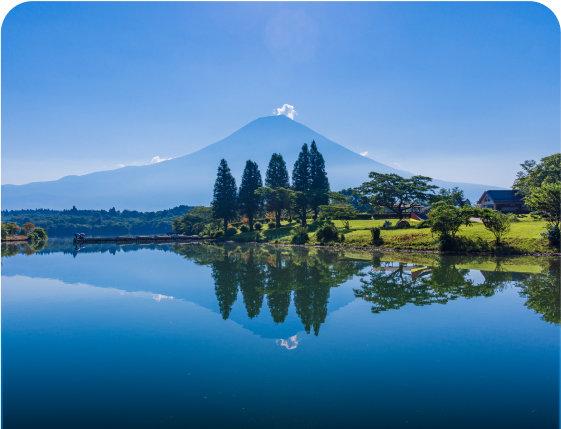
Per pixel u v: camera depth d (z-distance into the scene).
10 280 23.41
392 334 11.48
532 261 26.88
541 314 13.37
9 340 11.46
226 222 81.00
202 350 10.41
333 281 21.09
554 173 57.91
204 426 6.55
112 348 10.68
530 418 6.64
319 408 7.12
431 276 21.84
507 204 70.25
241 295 17.69
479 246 33.19
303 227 58.25
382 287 18.86
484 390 7.80
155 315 14.29
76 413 7.11
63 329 12.56
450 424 6.48
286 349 10.36
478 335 11.23
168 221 193.75
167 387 8.15
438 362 9.28
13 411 7.19
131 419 6.85
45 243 78.69
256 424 6.56
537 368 8.84
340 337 11.30
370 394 7.67
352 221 65.50
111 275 25.14
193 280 22.41
